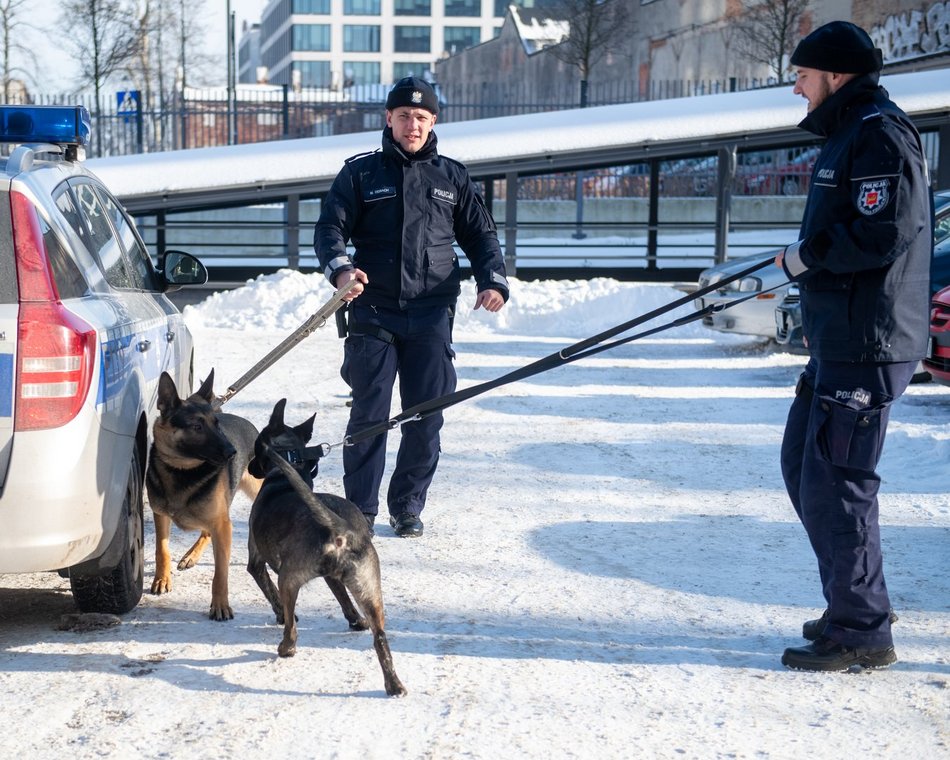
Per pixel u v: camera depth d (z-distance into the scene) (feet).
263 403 31.71
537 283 54.80
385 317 18.97
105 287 15.60
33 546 12.86
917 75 61.46
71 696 12.64
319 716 12.21
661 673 13.53
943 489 22.71
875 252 12.52
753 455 26.27
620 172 92.58
